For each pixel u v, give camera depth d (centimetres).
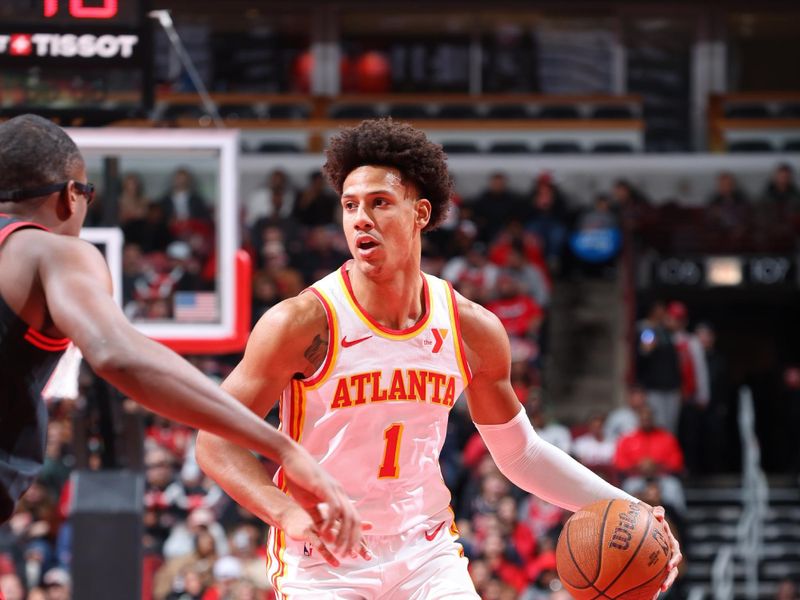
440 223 458
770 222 2241
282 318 431
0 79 871
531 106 2520
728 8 2628
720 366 2017
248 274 959
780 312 2441
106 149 916
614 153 2389
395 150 433
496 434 486
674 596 1586
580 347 2333
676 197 2372
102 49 870
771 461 2431
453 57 2625
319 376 435
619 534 454
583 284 2347
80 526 838
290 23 2620
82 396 846
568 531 466
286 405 446
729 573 1706
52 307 325
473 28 2627
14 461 342
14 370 336
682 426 1950
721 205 2258
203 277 965
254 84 2619
